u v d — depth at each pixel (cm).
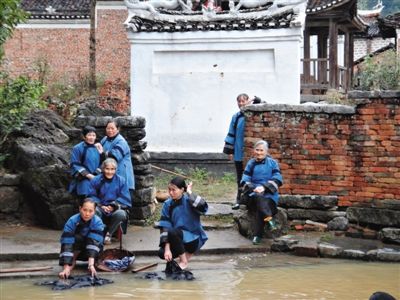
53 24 4050
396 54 2536
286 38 1673
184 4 1797
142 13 1766
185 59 1739
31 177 1154
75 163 1095
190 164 1705
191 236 948
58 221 1139
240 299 810
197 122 1731
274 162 1110
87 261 942
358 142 1154
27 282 881
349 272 951
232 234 1130
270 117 1193
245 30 1694
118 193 1041
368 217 1136
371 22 4341
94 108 1534
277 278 913
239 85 1711
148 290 848
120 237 1006
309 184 1179
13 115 1279
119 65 4044
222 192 1485
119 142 1120
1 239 1062
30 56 4069
